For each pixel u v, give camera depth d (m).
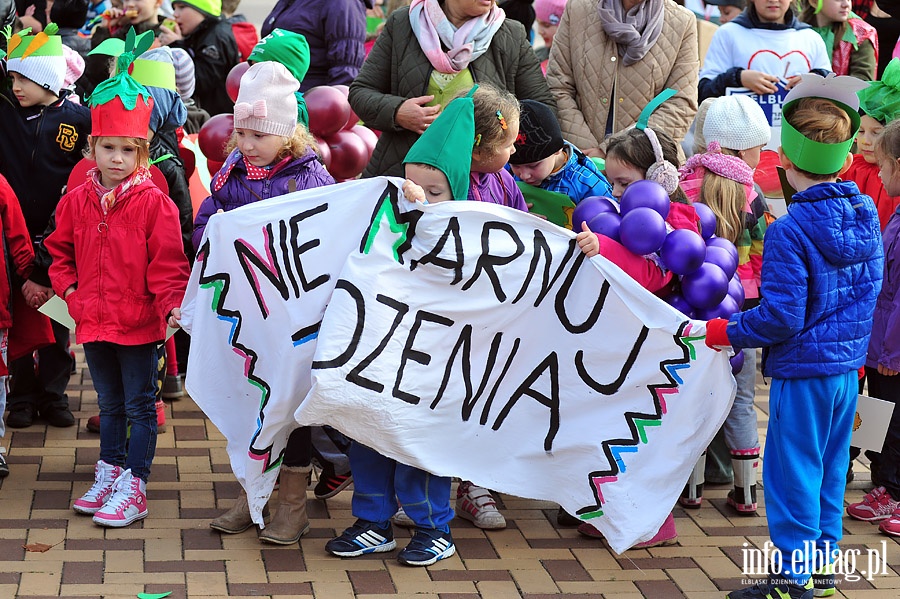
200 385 4.46
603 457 4.46
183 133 6.45
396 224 4.26
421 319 4.30
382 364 4.21
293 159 4.70
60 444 5.70
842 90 4.05
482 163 4.48
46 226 5.59
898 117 5.39
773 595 4.16
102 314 4.71
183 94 6.60
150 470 5.18
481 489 4.95
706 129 5.25
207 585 4.21
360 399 4.17
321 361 4.11
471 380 4.43
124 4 7.03
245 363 4.45
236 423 4.48
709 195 5.03
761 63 6.77
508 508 5.18
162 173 5.34
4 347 5.23
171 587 4.18
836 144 3.98
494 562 4.56
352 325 4.17
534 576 4.44
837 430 4.22
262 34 7.46
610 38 6.04
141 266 4.71
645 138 4.71
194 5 7.35
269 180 4.68
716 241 4.67
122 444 4.95
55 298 5.20
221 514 4.91
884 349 4.96
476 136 4.39
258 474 4.39
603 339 4.41
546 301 4.41
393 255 4.25
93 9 8.96
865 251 4.06
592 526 4.82
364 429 4.25
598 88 6.05
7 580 4.16
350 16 7.21
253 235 4.39
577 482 4.52
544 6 8.55
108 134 4.62
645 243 4.34
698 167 5.14
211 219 4.43
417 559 4.46
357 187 4.32
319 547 4.62
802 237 3.97
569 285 4.40
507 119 4.43
